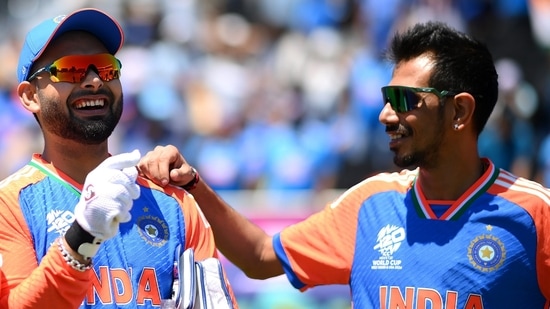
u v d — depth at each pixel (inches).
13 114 1622.8
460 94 565.6
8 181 538.0
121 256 531.2
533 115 1566.2
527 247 551.8
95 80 536.4
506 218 555.8
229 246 624.1
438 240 562.9
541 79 1615.4
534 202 556.7
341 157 1497.3
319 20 1813.5
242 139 1566.2
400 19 1673.2
